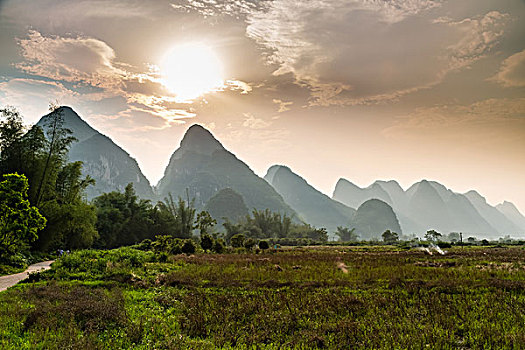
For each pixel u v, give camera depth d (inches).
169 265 973.8
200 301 494.9
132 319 397.4
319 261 1088.8
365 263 1005.8
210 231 3703.3
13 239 934.4
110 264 796.6
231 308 447.2
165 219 2765.7
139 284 650.8
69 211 1378.0
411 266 898.1
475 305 449.4
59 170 1515.7
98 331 344.8
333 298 492.7
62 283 640.4
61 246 1567.4
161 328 366.0
